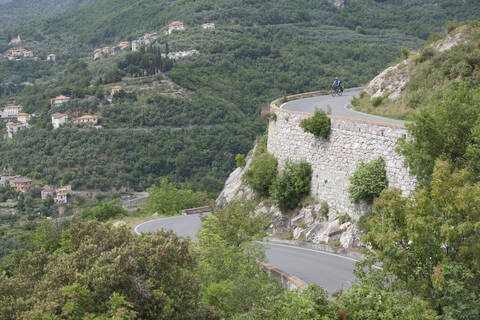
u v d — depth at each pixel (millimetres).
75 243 11039
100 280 8602
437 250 8914
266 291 11297
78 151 121938
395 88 27688
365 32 199125
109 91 151375
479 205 8453
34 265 10586
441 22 181875
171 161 119125
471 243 8570
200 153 121500
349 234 17406
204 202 47156
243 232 16359
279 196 21531
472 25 28422
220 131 131125
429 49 27766
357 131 17828
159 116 138125
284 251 18531
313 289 9594
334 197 19031
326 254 17562
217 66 169875
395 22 198125
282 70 161250
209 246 14562
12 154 126062
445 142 11672
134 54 170500
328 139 19641
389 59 148875
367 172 16500
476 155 10633
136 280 9023
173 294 9633
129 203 93938
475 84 21984
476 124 11289
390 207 9461
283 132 23469
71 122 135875
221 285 11914
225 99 149125
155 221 33406
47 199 103125
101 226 10852
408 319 7961
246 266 13680
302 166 21047
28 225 89875
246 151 124750
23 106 168875
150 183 113250
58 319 8047
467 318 8094
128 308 8797
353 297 8969
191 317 9836
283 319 8758
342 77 135875
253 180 24125
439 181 9031
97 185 110938
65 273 9039
